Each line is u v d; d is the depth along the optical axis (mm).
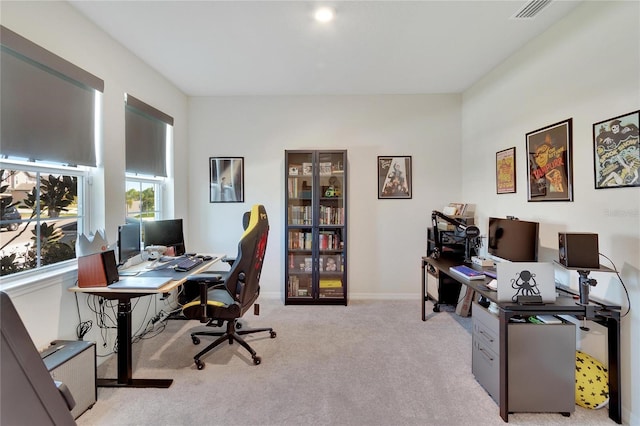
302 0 1986
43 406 774
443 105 3748
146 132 2934
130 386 1995
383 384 2031
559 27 2188
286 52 2689
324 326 2961
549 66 2289
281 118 3777
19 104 1704
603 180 1839
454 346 2555
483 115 3238
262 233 2383
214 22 2232
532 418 1722
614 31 1763
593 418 1717
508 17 2168
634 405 1669
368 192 3783
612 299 1793
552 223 2262
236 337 2400
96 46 2260
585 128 1968
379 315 3242
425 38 2461
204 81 3322
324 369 2207
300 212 3691
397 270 3807
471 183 3506
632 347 1681
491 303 2086
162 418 1712
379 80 3330
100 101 2309
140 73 2799
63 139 1983
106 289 1889
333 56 2770
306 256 3744
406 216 3789
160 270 2344
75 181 2188
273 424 1674
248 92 3666
